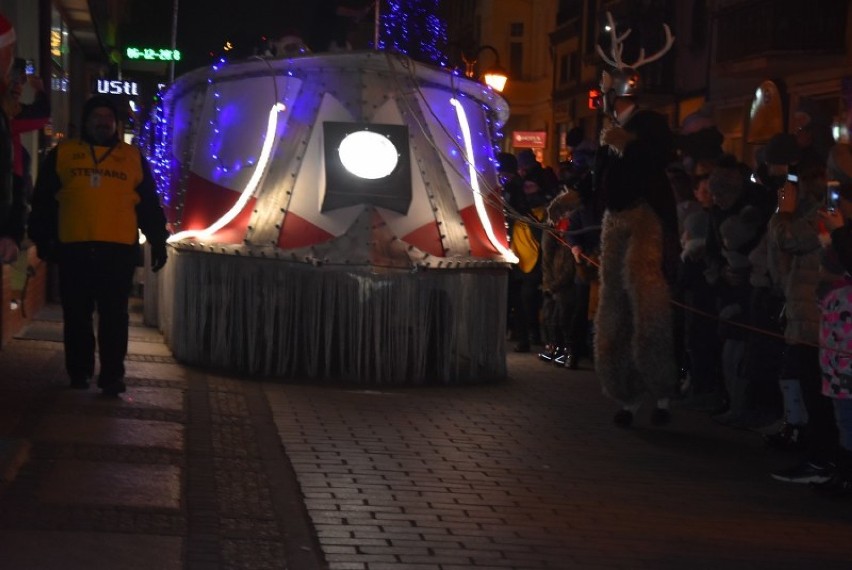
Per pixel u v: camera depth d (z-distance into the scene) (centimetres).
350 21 1285
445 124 1007
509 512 612
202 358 960
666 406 854
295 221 947
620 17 3391
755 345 849
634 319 833
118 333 798
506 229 1041
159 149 1153
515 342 1324
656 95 3189
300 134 973
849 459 682
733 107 2784
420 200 966
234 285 941
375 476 661
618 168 839
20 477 591
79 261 793
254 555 511
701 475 724
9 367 884
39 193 797
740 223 881
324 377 945
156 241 823
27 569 465
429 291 949
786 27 2364
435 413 848
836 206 705
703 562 551
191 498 588
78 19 1686
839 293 678
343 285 934
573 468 718
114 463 632
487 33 5069
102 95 805
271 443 720
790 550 579
